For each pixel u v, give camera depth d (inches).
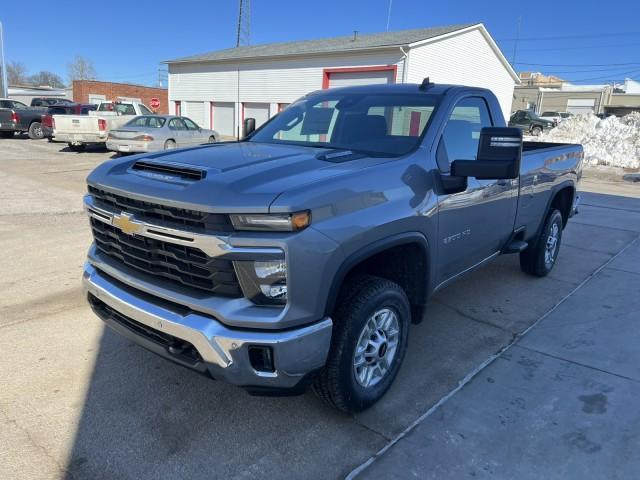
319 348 96.7
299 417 117.0
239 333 91.1
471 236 146.3
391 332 121.0
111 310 116.1
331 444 108.0
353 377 110.0
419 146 127.3
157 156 118.2
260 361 94.8
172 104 1392.7
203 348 92.7
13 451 102.3
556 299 195.3
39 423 111.4
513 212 171.9
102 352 142.4
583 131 906.7
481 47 1066.7
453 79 1016.2
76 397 121.3
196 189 93.9
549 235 214.7
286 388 96.3
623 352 152.9
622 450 108.2
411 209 114.7
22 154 665.6
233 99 1223.5
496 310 182.9
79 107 988.6
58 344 145.9
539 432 113.5
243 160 111.3
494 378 136.1
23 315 164.2
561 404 124.6
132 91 1941.4
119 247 111.2
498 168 113.0
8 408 116.0
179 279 98.8
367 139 135.7
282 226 89.1
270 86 1131.9
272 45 1326.3
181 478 97.3
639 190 539.8
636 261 250.4
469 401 125.0
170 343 101.2
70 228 277.9
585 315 180.2
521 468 102.0
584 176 664.4
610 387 133.0
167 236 96.3
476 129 152.9
